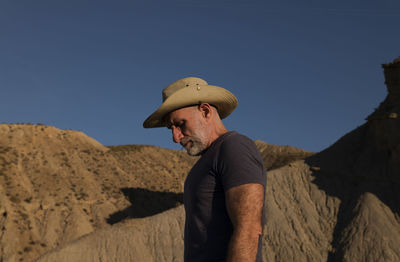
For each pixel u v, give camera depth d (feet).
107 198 234.58
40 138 276.00
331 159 173.99
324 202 154.20
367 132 173.47
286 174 171.42
